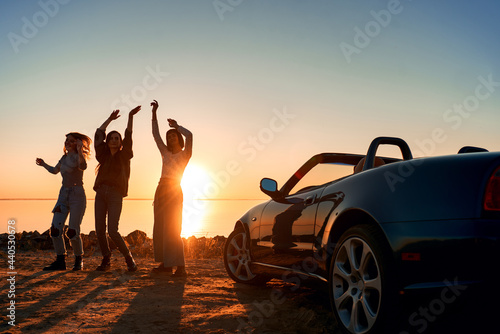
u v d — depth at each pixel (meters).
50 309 3.69
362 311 2.92
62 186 6.07
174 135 5.79
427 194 2.65
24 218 59.16
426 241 2.54
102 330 3.13
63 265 6.11
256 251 4.67
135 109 6.02
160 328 3.20
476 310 2.37
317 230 3.53
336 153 4.22
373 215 2.87
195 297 4.27
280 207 4.32
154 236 5.77
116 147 5.97
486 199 2.41
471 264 2.36
